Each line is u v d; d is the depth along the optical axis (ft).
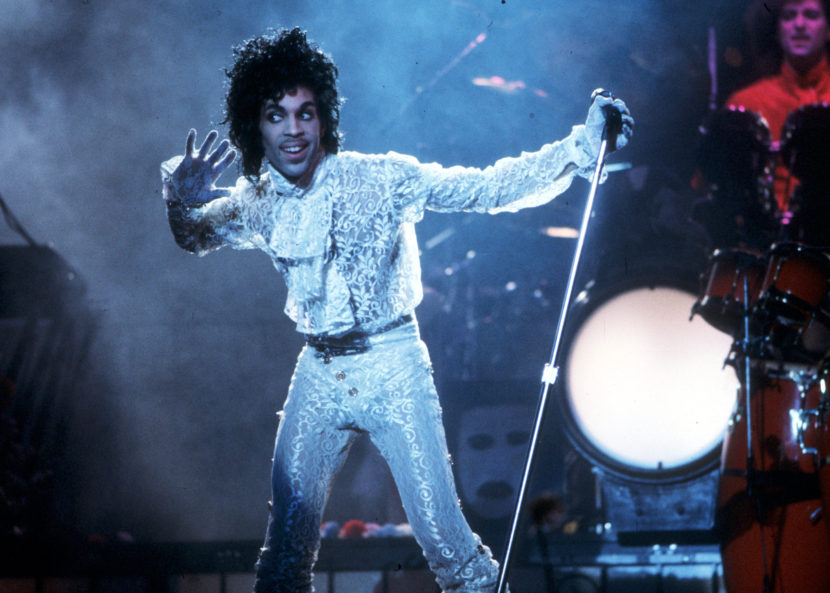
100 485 64.59
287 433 25.91
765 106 64.03
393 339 25.66
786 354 36.42
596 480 51.19
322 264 25.17
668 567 44.16
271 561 25.77
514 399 53.16
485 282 65.77
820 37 63.10
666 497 44.80
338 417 25.72
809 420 35.47
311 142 25.05
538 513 47.37
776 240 44.75
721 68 65.98
